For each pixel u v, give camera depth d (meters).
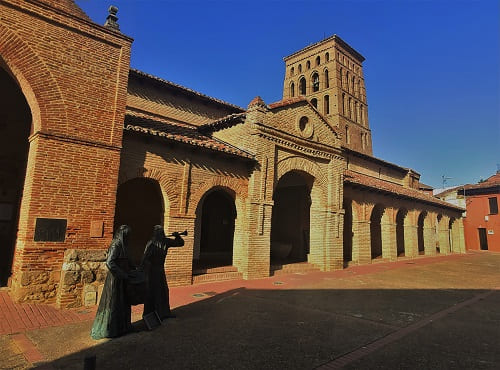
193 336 6.51
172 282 11.20
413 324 7.88
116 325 6.38
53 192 8.40
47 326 6.88
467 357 5.85
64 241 8.47
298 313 8.53
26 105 11.60
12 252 10.06
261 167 13.86
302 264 16.42
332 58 41.38
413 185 34.81
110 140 9.52
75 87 9.00
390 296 11.24
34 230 8.05
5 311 7.41
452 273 18.27
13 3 8.16
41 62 8.50
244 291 11.05
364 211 20.97
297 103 15.74
